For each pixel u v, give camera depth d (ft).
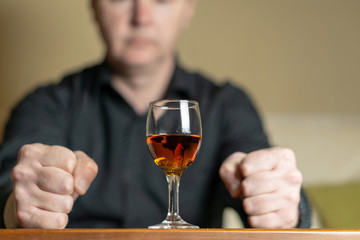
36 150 2.13
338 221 4.96
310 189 5.24
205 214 3.62
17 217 2.08
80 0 6.46
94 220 3.46
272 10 6.81
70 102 3.81
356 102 6.92
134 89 3.85
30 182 2.08
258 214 2.25
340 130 5.71
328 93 6.88
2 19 6.27
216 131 3.78
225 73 6.66
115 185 3.53
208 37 6.64
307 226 2.33
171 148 2.08
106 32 3.63
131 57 3.60
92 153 3.64
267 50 6.77
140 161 3.62
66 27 6.42
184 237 1.72
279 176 2.26
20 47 6.31
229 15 6.71
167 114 2.10
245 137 3.67
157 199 3.57
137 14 3.55
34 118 3.56
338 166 5.44
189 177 3.63
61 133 3.66
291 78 6.81
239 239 1.73
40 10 6.37
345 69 6.94
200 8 6.64
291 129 5.64
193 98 3.92
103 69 3.76
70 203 2.07
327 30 6.93
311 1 6.90
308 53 6.86
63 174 2.06
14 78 6.27
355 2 6.99
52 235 1.73
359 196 5.13
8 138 3.45
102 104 3.76
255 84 6.72
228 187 2.35
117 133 3.67
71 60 6.42
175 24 3.71
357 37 6.97
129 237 1.72
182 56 6.59
